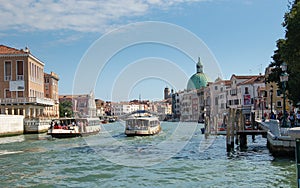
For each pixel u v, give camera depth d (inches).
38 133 2192.4
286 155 884.0
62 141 1581.0
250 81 3442.4
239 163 870.4
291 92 1371.8
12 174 779.4
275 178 681.0
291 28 1035.3
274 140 895.1
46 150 1222.9
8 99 2327.8
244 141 1222.3
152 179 700.0
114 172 782.5
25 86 2480.3
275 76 1608.0
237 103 3491.6
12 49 2556.6
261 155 1005.8
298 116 1402.6
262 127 1411.2
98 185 663.1
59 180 711.7
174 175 735.1
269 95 2893.7
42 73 2898.6
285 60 1078.4
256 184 636.7
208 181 670.5
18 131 2087.8
